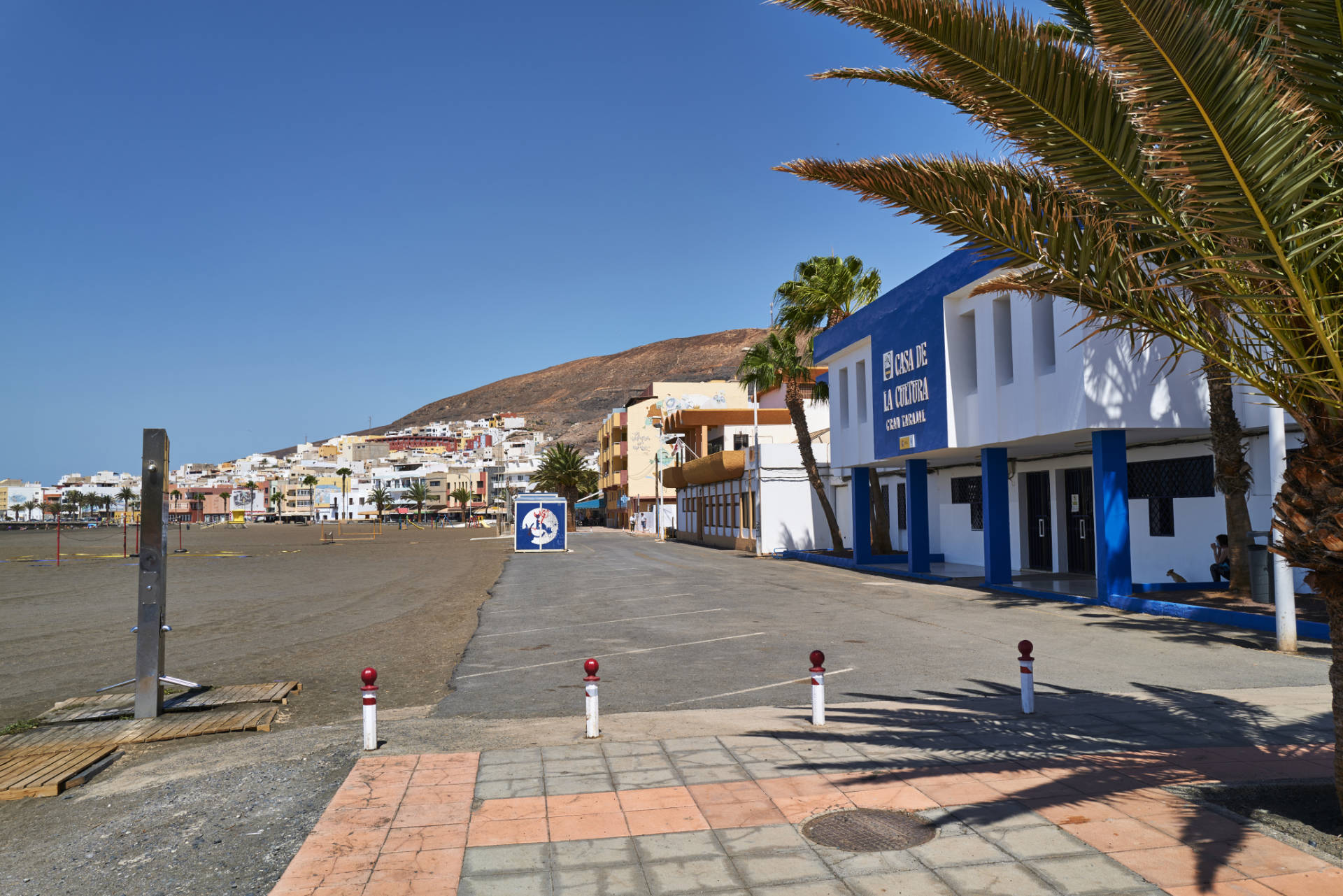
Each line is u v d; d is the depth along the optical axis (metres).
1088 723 7.42
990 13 4.51
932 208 5.69
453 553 46.16
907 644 12.21
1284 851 4.48
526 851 4.72
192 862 4.87
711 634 13.67
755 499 37.56
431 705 9.07
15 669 11.91
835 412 27.52
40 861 5.02
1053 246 5.28
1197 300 5.04
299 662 12.05
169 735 7.89
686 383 81.88
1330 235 3.95
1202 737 6.89
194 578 28.53
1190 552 16.86
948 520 26.72
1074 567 21.09
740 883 4.28
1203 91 3.74
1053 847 4.60
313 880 4.38
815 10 4.75
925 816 5.12
